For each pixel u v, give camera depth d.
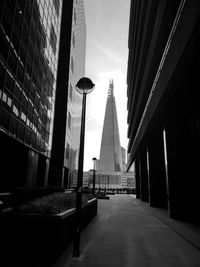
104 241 8.03
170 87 11.74
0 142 19.42
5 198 8.40
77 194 6.68
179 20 9.02
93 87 8.11
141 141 26.25
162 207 22.83
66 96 41.03
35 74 25.95
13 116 19.84
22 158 22.30
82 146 7.39
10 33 19.06
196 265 5.66
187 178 14.26
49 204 7.11
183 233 9.38
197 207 13.37
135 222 12.66
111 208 21.12
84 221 10.69
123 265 5.58
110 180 153.00
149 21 17.69
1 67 17.47
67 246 7.19
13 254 5.86
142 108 27.41
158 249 7.09
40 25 27.80
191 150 14.62
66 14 46.16
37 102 26.69
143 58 22.70
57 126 39.38
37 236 5.90
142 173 33.81
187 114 14.99
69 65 43.19
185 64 9.48
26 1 22.91
